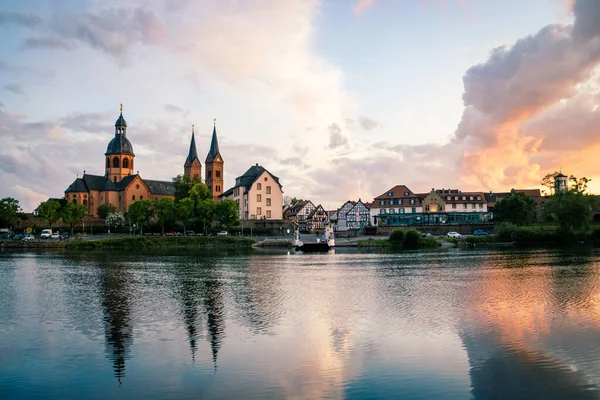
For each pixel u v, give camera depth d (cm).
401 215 15850
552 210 11681
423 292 3928
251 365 2048
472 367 2005
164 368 2017
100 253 9538
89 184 18550
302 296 3809
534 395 1722
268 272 5703
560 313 2997
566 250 8956
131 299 3716
